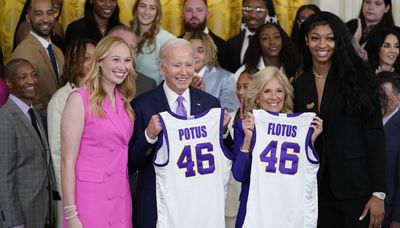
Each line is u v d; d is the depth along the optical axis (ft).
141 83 18.74
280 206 14.40
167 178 14.10
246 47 21.63
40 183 15.99
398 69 20.21
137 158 14.28
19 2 22.66
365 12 21.85
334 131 14.84
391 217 16.84
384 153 14.79
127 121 14.11
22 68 16.33
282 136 14.44
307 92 15.26
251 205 14.30
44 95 18.69
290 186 14.39
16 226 15.39
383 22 21.76
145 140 14.02
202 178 14.23
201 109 14.69
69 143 13.55
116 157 13.87
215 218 14.29
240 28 23.12
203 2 21.49
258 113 14.43
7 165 15.38
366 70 14.89
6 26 22.66
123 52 13.78
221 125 14.33
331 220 15.17
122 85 14.38
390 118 17.07
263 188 14.37
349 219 14.84
